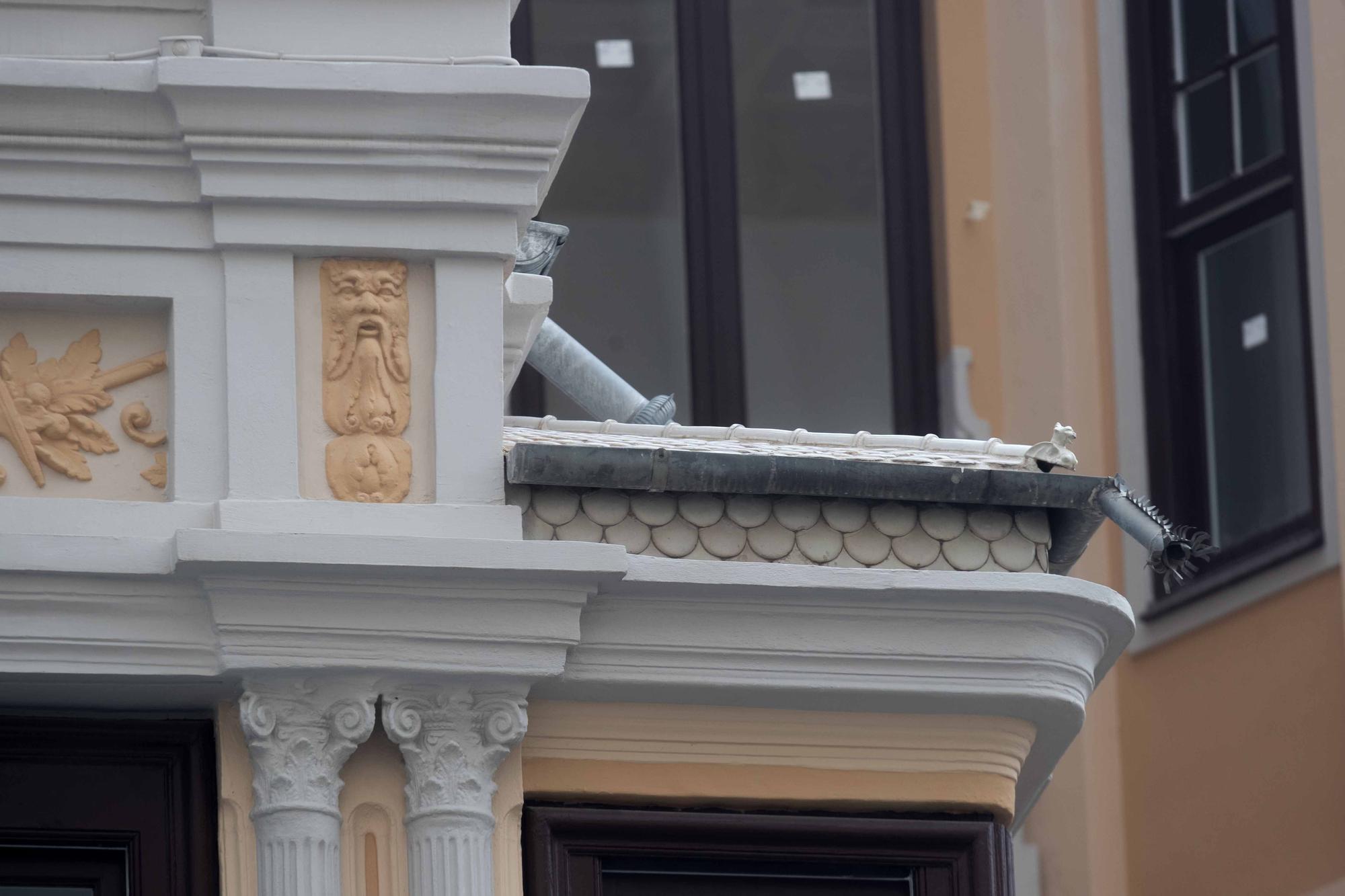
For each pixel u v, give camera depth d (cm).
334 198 2067
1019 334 4916
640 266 5125
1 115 2039
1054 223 4831
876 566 2120
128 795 2022
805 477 2095
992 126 5091
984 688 2100
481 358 2078
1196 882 4194
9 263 2030
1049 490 2134
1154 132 4678
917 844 2108
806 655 2075
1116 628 2158
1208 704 4222
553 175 2133
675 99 5197
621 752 2073
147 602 1986
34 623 1969
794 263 5156
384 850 2000
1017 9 5044
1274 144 4438
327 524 2017
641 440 2219
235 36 2086
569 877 2048
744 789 2083
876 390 5112
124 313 2062
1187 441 4531
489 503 2052
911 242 5153
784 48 5238
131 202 2052
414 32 2114
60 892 2008
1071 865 4350
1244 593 4200
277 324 2052
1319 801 4022
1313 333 4188
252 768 2003
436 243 2083
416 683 2011
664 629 2062
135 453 2041
